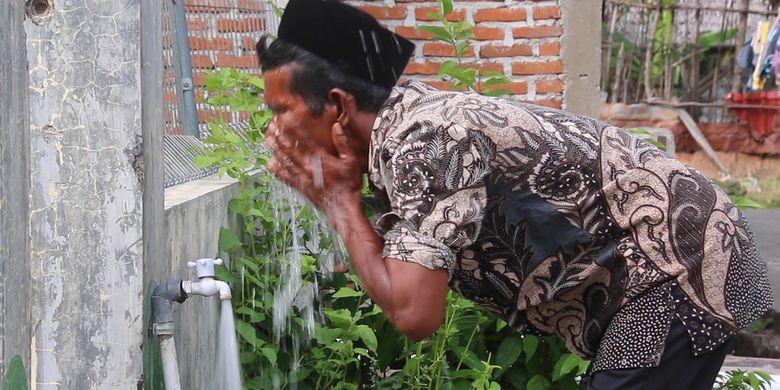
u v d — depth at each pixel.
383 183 2.35
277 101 2.33
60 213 2.27
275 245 3.49
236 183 3.73
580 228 2.44
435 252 2.24
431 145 2.27
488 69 6.11
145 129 2.34
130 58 2.25
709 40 13.10
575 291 2.53
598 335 2.57
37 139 2.25
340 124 2.32
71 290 2.28
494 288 2.54
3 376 2.01
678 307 2.44
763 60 12.03
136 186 2.28
